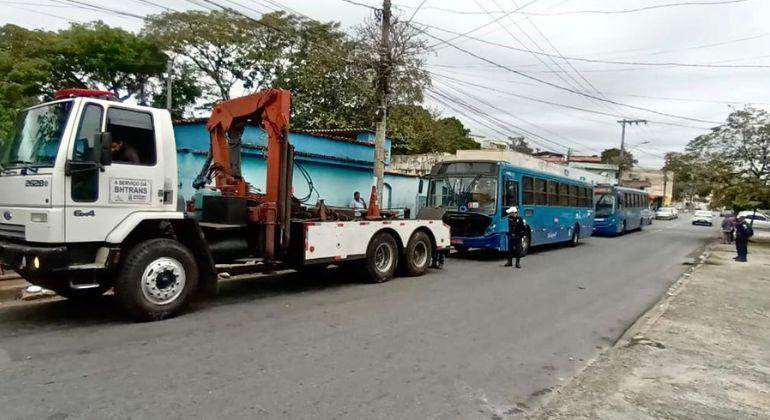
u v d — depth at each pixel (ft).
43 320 21.76
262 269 27.66
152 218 21.85
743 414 13.97
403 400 14.37
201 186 31.32
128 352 17.63
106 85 88.02
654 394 15.26
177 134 53.01
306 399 14.14
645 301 31.09
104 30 84.23
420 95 57.57
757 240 90.68
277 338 19.94
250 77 98.99
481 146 161.17
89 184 20.34
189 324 21.57
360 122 83.15
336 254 30.60
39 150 20.49
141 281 21.35
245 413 13.08
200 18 93.15
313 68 85.87
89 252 20.74
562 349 20.25
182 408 13.23
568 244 68.44
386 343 19.80
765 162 84.07
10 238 21.20
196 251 24.11
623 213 93.81
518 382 16.33
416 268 37.04
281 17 92.32
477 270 41.60
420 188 53.06
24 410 12.85
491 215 48.39
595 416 13.52
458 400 14.58
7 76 66.28
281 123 28.14
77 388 14.35
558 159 205.36
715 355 19.58
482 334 21.77
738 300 31.53
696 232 109.19
